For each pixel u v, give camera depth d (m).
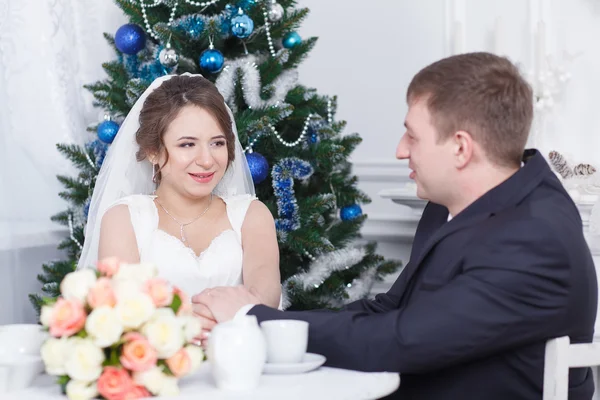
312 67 3.95
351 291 3.15
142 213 2.44
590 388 1.76
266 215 2.56
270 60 2.98
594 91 3.38
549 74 3.37
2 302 3.27
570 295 1.58
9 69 3.45
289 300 2.96
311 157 3.07
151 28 2.99
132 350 1.32
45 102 3.46
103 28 3.58
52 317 1.33
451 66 1.66
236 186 2.65
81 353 1.31
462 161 1.65
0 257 3.26
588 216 3.05
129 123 2.52
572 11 3.41
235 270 2.45
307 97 3.12
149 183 2.59
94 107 3.39
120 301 1.33
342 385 1.44
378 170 3.81
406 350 1.53
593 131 3.39
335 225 3.18
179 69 2.96
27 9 3.44
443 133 1.64
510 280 1.54
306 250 2.99
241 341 1.38
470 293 1.54
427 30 3.72
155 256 2.39
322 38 3.93
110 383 1.32
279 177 2.91
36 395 1.38
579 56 3.40
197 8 2.95
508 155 1.65
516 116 1.63
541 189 1.66
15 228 3.39
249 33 2.87
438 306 1.54
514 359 1.60
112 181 2.54
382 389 1.45
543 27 3.38
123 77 3.08
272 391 1.39
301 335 1.54
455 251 1.64
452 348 1.53
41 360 1.45
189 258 2.40
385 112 3.82
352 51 3.88
